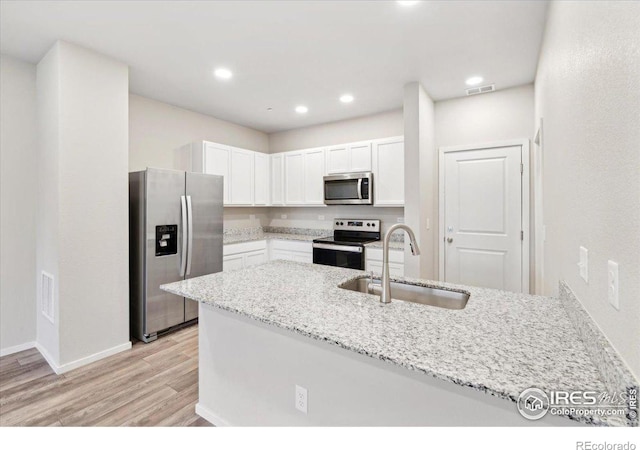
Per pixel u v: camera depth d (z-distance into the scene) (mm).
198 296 1629
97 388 2201
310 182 4602
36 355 2674
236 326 1701
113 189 2693
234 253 4113
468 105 3596
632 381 691
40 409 1974
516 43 2479
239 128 4879
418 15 2127
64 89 2402
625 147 781
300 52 2627
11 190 2672
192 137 4188
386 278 1512
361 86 3348
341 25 2248
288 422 1486
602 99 951
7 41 2414
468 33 2346
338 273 2160
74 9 2039
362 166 4129
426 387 1094
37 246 2781
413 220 3242
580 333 1111
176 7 2033
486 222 3525
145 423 1847
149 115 3717
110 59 2678
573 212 1313
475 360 966
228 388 1755
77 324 2496
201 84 3291
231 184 4316
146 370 2451
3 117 2621
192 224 3295
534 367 920
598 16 985
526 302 1511
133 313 3066
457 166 3680
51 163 2490
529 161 3270
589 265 1069
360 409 1252
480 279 3576
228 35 2371
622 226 793
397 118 4156
